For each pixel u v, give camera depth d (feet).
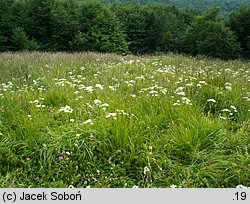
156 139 16.02
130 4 109.29
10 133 16.11
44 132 16.01
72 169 14.32
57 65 35.35
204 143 15.80
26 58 43.29
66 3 93.86
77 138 15.12
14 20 90.43
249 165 14.16
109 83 25.30
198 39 82.23
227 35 77.30
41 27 90.53
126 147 15.20
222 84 26.32
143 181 13.76
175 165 14.53
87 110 18.48
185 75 28.60
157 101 19.70
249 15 81.87
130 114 18.01
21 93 21.97
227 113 20.30
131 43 103.04
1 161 14.78
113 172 14.17
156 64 37.17
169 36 100.89
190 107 18.52
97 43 89.30
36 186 13.53
